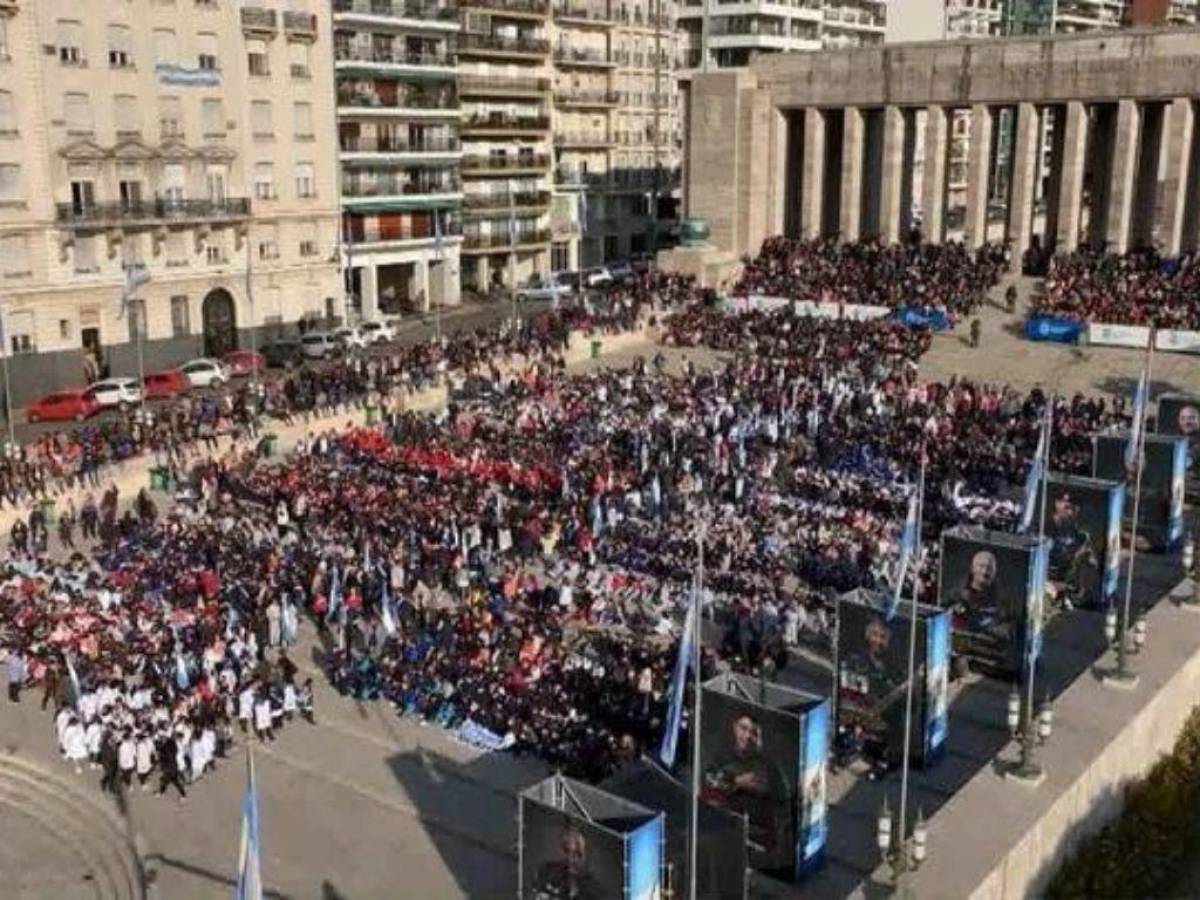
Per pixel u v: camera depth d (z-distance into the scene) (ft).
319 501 167.94
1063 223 286.66
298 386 227.61
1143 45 269.64
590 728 111.86
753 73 316.81
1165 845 104.47
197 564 149.48
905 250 293.84
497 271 370.53
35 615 135.03
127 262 248.11
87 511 172.45
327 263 301.22
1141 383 138.41
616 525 158.10
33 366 246.06
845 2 495.00
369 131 313.12
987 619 124.16
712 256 306.76
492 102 355.77
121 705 114.32
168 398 241.14
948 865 88.33
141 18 254.47
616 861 78.28
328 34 294.05
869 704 110.22
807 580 144.15
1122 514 145.48
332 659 129.49
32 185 241.14
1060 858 98.68
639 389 213.66
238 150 276.41
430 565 145.18
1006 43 286.87
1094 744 106.22
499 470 178.81
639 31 407.85
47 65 240.73
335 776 110.63
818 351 234.58
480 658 123.34
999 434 184.03
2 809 109.19
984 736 115.14
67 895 96.32
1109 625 127.03
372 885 94.38
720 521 155.84
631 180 414.21
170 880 95.76
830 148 337.52
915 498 117.08
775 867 93.97
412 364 235.20
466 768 111.65
